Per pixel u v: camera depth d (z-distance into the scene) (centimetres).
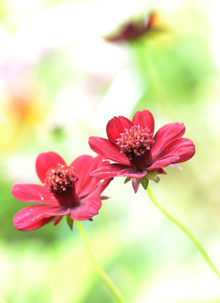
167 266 61
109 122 47
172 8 85
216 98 89
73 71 92
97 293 69
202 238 73
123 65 88
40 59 91
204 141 87
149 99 88
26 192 48
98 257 61
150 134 47
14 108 83
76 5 92
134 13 76
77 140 82
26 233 83
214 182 83
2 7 106
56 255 64
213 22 89
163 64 95
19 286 62
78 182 48
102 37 74
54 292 60
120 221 77
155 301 56
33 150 84
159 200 82
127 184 82
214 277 57
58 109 84
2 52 92
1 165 85
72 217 45
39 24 93
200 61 95
